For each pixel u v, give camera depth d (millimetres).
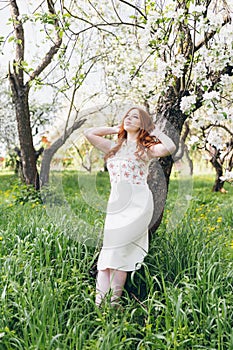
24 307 3654
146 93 6418
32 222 5621
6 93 14836
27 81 9828
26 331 3365
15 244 4855
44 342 3369
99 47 8789
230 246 5445
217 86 5082
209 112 4852
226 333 3578
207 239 5332
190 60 5340
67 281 4117
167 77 5270
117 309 4039
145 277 4531
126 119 4527
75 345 3486
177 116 5324
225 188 13703
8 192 11016
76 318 3678
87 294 3959
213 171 16047
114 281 4363
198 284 3957
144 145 4523
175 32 5590
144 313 3947
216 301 3812
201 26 4949
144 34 5613
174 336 3459
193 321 3715
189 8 5449
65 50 6500
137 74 6398
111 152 4590
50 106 13516
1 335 3348
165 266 4633
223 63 5023
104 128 4652
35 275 4227
